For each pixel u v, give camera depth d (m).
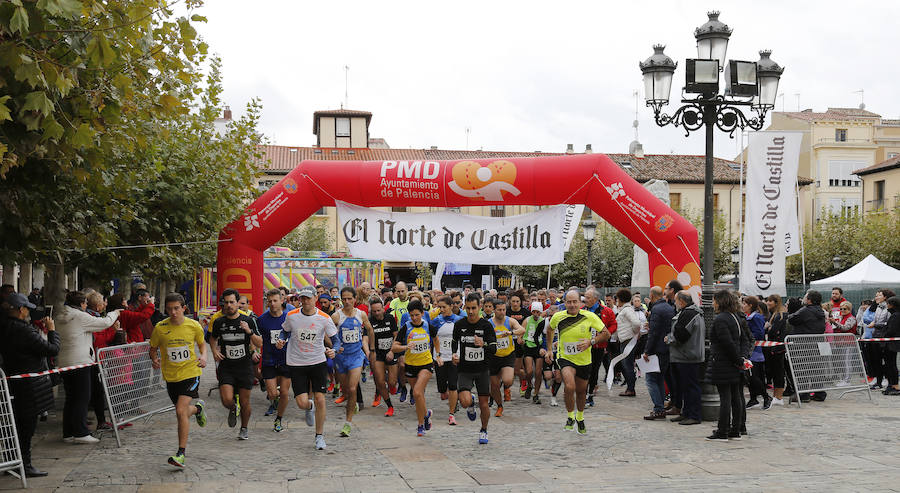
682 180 50.19
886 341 14.06
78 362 8.94
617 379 16.12
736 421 9.28
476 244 14.95
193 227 15.77
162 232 14.52
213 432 9.88
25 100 5.69
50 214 8.98
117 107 6.88
